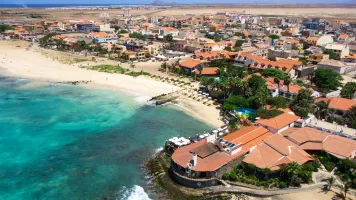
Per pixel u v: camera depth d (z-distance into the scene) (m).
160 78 149.25
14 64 174.75
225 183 65.25
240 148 72.94
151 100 119.88
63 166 74.00
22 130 93.06
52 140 87.19
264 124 87.25
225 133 88.00
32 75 155.00
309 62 176.50
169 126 97.25
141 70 164.25
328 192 62.28
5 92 129.00
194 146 75.75
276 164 67.75
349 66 159.62
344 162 68.81
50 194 63.69
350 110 93.88
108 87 136.25
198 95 124.69
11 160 76.31
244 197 61.97
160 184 67.31
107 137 89.50
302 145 77.62
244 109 105.38
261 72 142.00
